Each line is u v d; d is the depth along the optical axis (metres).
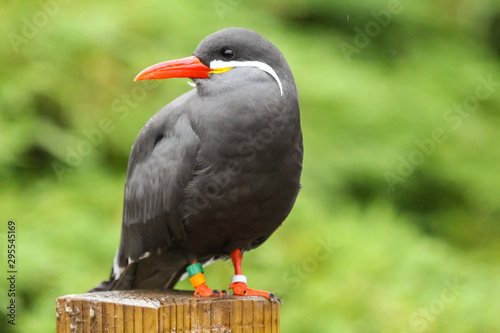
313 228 11.12
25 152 10.95
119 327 4.88
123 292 5.51
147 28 12.15
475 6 15.95
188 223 6.05
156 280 6.75
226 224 6.05
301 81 12.45
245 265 10.65
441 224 13.45
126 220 6.52
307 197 11.48
